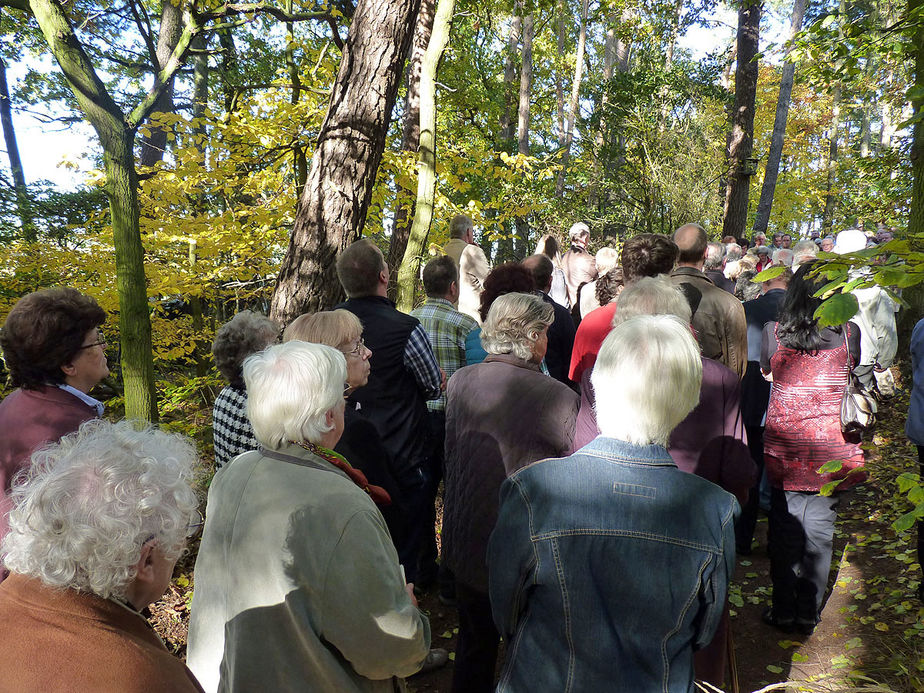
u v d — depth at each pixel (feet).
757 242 38.99
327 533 4.66
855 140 95.55
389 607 4.70
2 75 48.26
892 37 18.02
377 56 12.60
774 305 13.71
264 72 35.63
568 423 7.30
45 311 6.31
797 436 9.79
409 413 10.05
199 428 15.51
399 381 9.95
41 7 9.60
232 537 4.97
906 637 9.84
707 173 45.11
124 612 3.19
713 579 4.58
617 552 4.57
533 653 4.72
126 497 3.19
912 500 5.66
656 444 4.80
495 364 7.70
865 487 15.53
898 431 18.11
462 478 7.61
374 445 7.85
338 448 7.50
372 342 9.82
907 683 8.82
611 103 48.88
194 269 22.03
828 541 10.12
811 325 9.52
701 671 7.01
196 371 26.68
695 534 4.55
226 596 4.97
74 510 3.07
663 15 55.72
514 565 4.82
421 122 14.42
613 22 60.75
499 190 32.63
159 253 22.36
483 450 7.46
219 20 12.71
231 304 30.04
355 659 4.71
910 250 4.82
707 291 10.43
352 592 4.61
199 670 5.18
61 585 3.00
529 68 56.85
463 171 25.58
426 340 10.11
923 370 10.48
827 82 20.36
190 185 20.35
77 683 2.83
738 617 11.16
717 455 7.25
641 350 4.72
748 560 13.20
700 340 10.28
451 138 45.39
